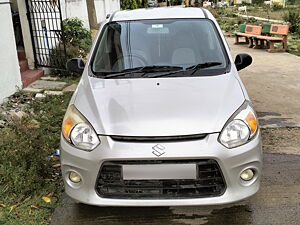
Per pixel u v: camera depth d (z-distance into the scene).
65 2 10.86
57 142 4.74
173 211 3.35
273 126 5.33
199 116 2.98
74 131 3.02
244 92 3.41
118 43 4.12
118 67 3.86
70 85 7.41
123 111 3.08
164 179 2.82
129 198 2.88
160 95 3.27
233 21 21.33
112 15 4.67
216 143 2.83
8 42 6.41
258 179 3.02
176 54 3.96
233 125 2.95
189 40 4.10
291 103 6.36
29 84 7.38
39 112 5.84
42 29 8.17
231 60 3.91
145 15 4.52
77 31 10.20
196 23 4.32
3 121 5.34
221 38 4.15
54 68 8.05
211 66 3.80
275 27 12.05
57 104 6.23
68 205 3.46
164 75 3.66
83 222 3.22
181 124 2.90
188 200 2.84
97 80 3.65
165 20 4.38
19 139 4.38
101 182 2.91
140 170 2.81
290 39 14.39
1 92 6.20
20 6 7.80
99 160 2.84
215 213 3.31
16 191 3.58
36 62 8.16
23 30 7.95
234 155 2.85
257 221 3.19
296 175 3.95
